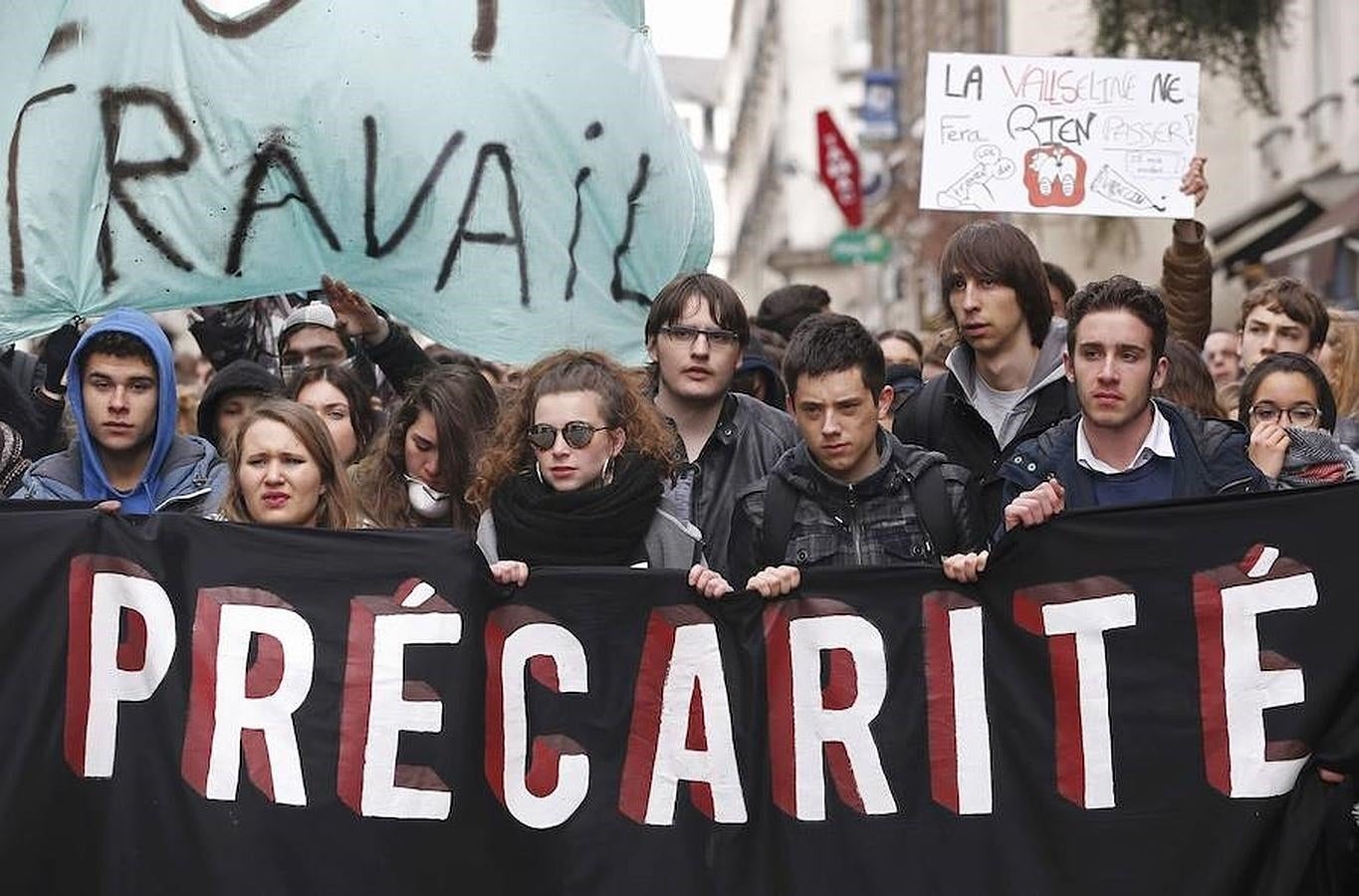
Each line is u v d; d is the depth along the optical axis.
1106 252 26.44
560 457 5.79
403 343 7.36
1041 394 6.71
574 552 5.80
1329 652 5.39
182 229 6.85
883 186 47.88
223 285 6.89
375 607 5.64
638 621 5.66
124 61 6.82
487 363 9.61
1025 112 7.79
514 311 6.98
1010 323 6.67
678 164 7.20
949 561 5.57
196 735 5.60
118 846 5.58
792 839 5.59
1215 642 5.45
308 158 6.89
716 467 6.69
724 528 6.59
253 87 6.85
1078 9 30.09
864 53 60.44
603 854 5.61
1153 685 5.47
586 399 5.81
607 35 7.11
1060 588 5.52
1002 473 6.00
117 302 6.83
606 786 5.63
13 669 5.62
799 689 5.62
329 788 5.59
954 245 6.73
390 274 6.98
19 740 5.60
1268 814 5.39
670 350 6.62
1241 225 24.53
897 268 44.78
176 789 5.58
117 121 6.82
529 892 5.60
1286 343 7.98
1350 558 5.40
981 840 5.53
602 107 7.06
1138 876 5.45
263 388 7.62
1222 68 23.05
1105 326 5.67
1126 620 5.49
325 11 6.89
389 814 5.59
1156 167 7.75
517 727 5.64
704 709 5.64
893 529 5.93
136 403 6.55
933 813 5.55
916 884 5.54
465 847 5.60
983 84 7.80
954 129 7.82
